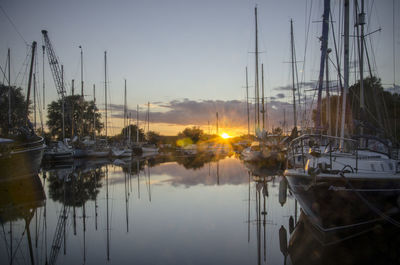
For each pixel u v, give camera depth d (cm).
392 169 972
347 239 885
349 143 1157
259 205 1322
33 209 1309
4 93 3484
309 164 1048
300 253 786
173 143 9519
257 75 3553
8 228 1045
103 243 873
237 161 3862
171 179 2150
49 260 757
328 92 2156
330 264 713
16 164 1770
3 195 1606
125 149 4944
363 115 1368
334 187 827
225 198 1466
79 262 740
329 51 2044
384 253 783
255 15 3531
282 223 1052
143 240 892
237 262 731
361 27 1412
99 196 1570
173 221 1085
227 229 989
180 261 738
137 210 1257
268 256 765
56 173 2642
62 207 1341
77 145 4691
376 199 835
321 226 860
